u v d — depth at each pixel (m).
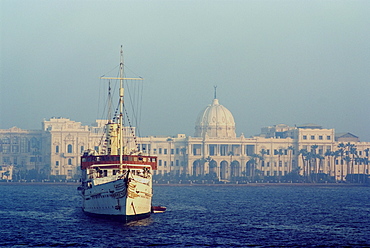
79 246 186.75
